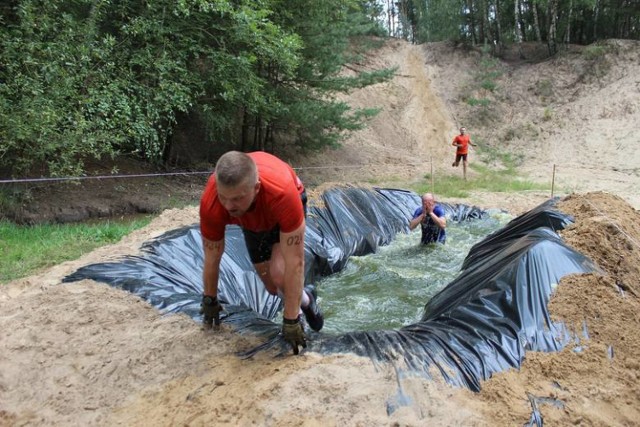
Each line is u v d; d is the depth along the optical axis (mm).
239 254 5418
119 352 3279
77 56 8508
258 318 3791
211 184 2717
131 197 10758
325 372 2799
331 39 14164
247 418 2539
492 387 2785
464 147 15750
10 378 3062
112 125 8648
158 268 4777
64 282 4422
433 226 7594
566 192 13055
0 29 7762
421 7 32219
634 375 2984
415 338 3217
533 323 3357
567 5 23703
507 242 5824
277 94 13648
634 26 26281
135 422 2678
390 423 2438
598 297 3615
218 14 10766
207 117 11797
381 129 21578
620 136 19641
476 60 25016
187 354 3203
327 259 6703
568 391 2814
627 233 4793
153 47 9953
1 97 7293
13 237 6742
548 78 22953
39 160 9219
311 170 16609
